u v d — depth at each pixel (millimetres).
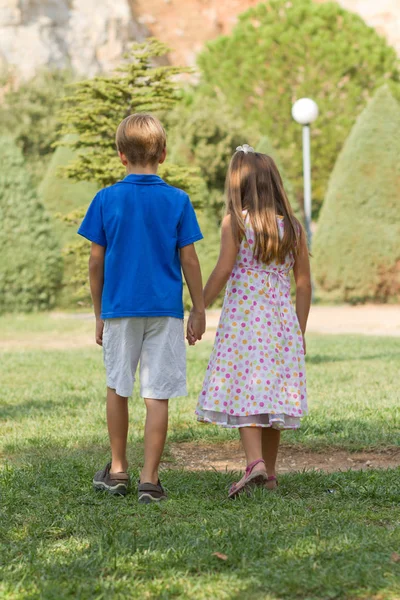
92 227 4848
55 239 24469
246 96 43406
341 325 20172
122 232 4766
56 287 24641
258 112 42594
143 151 4883
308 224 20266
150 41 16297
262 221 4844
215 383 4836
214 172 29375
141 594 3234
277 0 44562
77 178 16500
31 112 41750
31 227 23969
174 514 4375
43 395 9445
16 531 4109
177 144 29297
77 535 4016
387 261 25219
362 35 43438
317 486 4965
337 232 25453
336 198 25625
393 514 4328
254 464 4707
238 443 6637
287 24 43250
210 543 3783
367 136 25391
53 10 49312
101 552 3672
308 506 4480
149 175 4883
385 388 9500
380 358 12664
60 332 18969
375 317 22141
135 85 16297
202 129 29281
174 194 4859
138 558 3602
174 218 4801
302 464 5930
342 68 42344
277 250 4859
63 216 17641
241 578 3381
